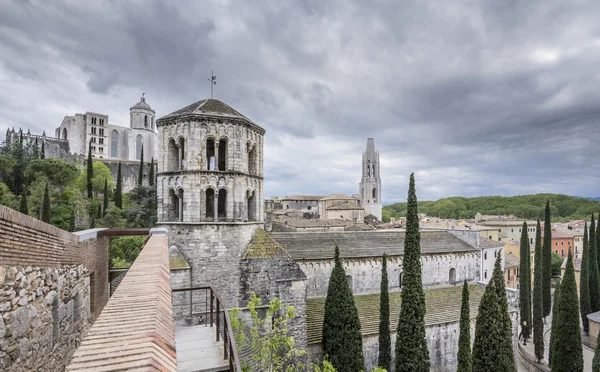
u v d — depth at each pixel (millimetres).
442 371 37750
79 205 74625
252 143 33094
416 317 27469
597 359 22984
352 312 29531
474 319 39750
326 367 16750
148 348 5707
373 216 156500
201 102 32969
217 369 12812
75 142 145875
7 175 78688
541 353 49812
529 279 56875
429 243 48000
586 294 57969
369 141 172625
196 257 29328
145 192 75250
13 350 9922
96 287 21250
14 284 9984
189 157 29906
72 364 5074
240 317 28812
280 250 31797
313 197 165125
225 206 31734
